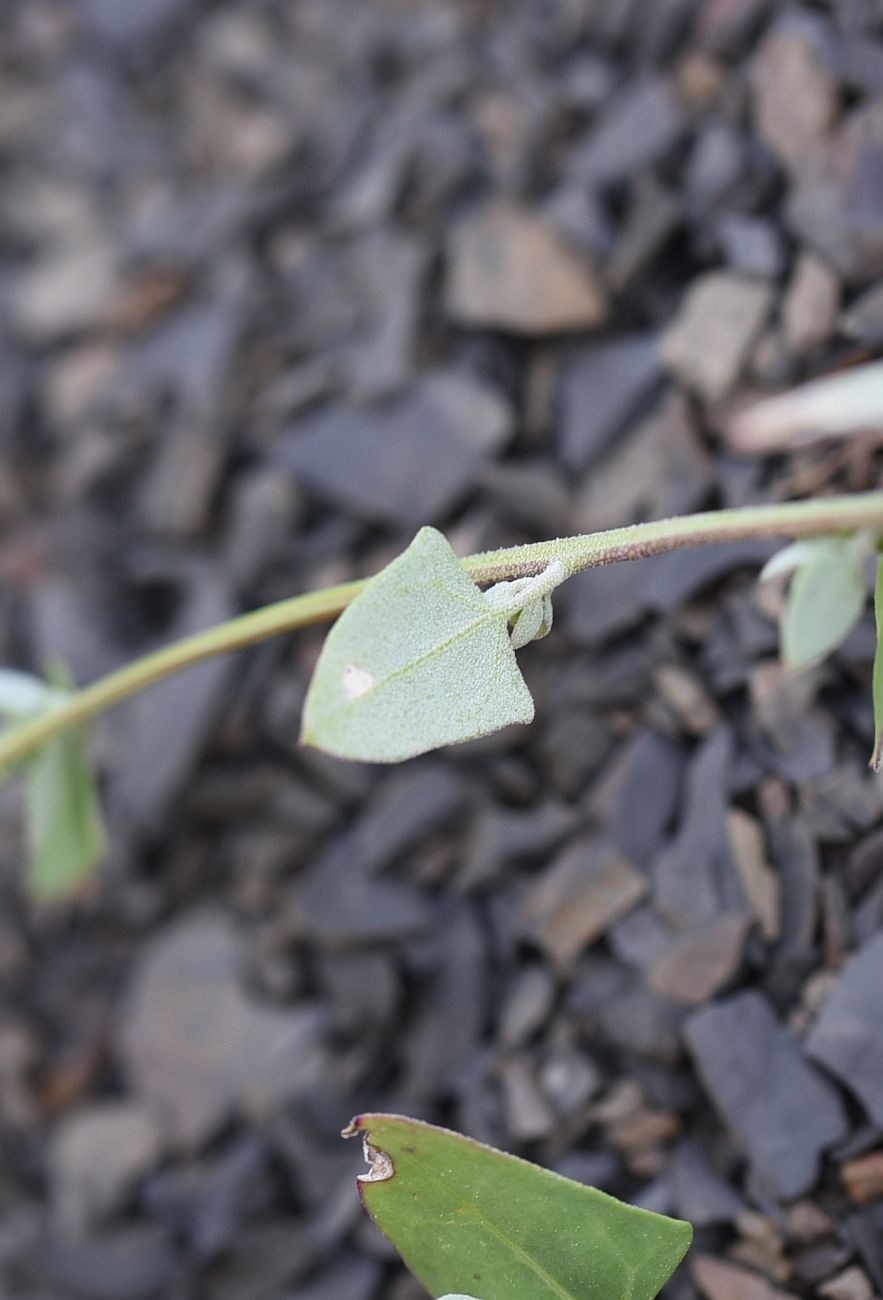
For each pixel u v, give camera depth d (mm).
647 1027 280
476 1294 241
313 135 404
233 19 454
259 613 264
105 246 433
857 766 274
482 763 310
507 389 322
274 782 330
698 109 319
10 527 411
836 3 305
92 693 275
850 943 270
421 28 394
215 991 327
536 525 311
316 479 336
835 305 290
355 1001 313
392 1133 234
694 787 286
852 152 295
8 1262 328
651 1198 275
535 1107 287
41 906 367
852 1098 266
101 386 409
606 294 316
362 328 349
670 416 302
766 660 284
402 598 234
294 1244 308
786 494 284
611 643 299
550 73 353
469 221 337
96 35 483
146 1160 327
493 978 302
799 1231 264
